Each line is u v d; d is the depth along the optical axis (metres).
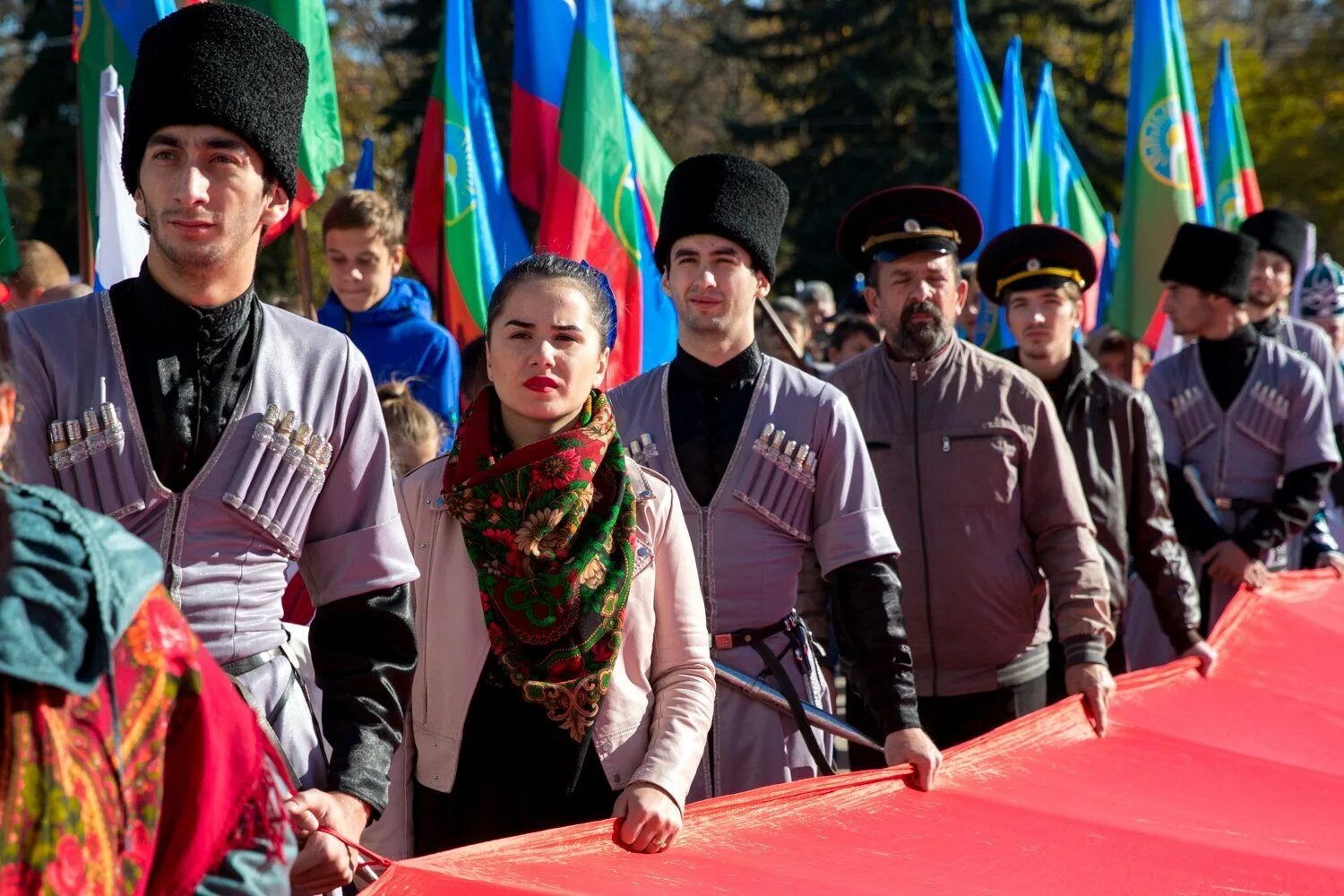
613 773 2.47
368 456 2.34
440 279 5.89
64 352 2.18
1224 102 11.03
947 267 4.02
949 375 4.03
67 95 24.92
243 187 2.17
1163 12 7.58
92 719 1.37
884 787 2.81
